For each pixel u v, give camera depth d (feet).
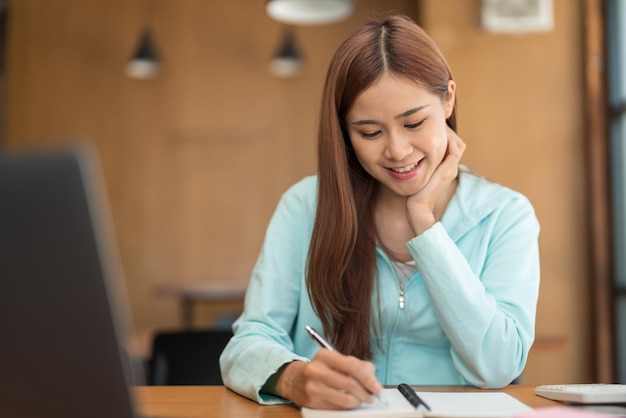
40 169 2.31
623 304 13.99
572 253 15.16
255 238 21.27
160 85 21.52
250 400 4.02
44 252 2.35
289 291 4.87
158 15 21.63
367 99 4.25
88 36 21.68
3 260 2.35
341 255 4.54
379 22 4.41
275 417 3.56
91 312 2.39
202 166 21.40
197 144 21.42
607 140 14.76
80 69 21.66
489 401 3.66
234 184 21.33
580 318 15.06
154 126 21.47
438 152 4.35
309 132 21.22
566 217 15.21
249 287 4.90
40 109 21.66
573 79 15.33
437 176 4.47
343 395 3.48
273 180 21.26
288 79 21.30
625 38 13.70
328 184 4.55
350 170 4.74
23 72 21.72
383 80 4.21
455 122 4.71
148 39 19.61
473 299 4.13
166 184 21.42
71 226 2.33
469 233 4.68
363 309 4.60
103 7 21.74
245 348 4.28
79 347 2.42
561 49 15.37
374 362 4.69
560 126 15.31
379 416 3.39
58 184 2.31
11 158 2.33
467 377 4.26
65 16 21.75
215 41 21.50
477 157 15.42
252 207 21.26
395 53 4.23
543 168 15.30
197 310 21.24
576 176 15.25
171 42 21.58
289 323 4.86
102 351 2.42
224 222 21.30
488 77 15.47
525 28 15.38
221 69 21.48
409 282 4.61
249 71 21.40
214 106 21.43
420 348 4.67
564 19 15.38
